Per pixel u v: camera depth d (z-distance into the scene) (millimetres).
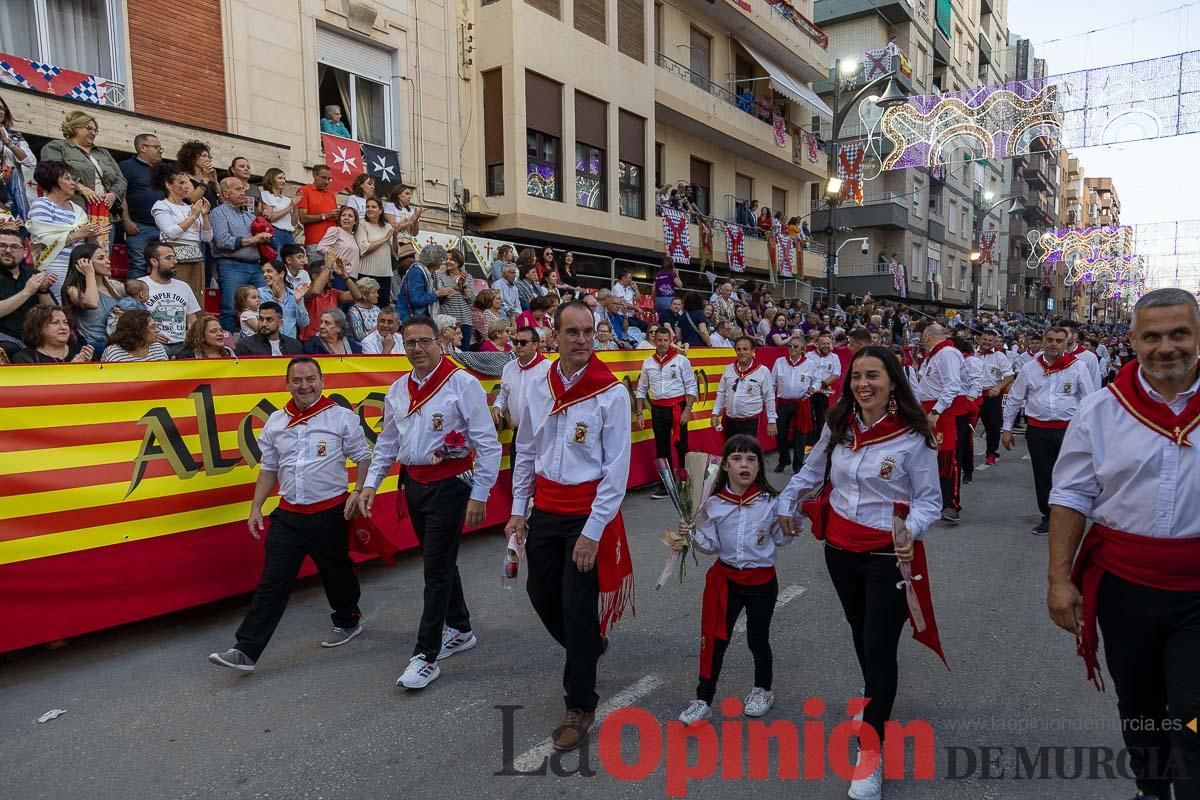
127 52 9125
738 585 3732
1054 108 20234
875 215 32156
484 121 13852
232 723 3695
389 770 3271
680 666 4344
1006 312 45406
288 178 10555
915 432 3285
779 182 25266
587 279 16078
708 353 10750
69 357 5160
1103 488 2670
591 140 15438
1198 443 2447
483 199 13891
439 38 12945
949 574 6102
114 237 7395
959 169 40562
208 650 4625
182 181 7074
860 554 3338
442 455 4199
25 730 3646
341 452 4520
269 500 5473
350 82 11797
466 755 3393
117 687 4109
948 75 38812
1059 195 71500
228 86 10078
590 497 3584
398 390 4371
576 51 14867
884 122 24125
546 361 6129
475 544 7004
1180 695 2410
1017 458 12305
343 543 4539
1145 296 2531
